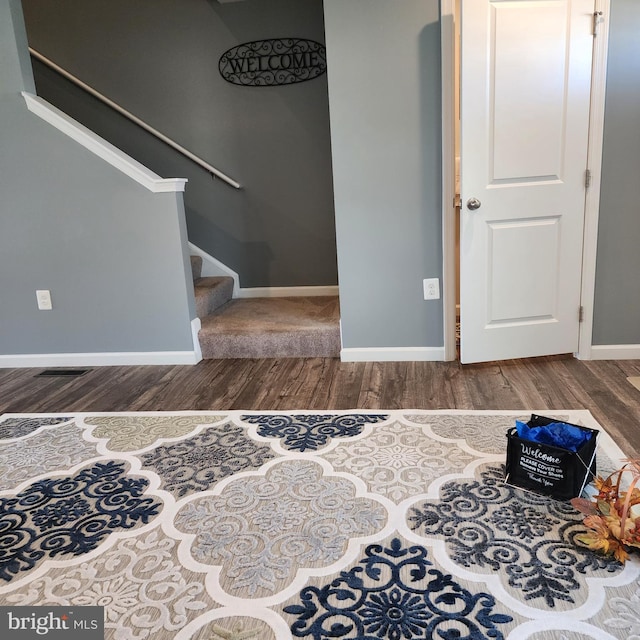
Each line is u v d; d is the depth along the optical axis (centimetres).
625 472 187
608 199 280
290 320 342
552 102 269
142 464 212
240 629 132
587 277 290
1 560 161
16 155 310
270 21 378
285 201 403
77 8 391
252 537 166
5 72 299
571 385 265
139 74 396
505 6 258
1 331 337
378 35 274
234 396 275
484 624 131
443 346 308
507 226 281
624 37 263
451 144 280
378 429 229
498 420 232
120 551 162
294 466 204
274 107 390
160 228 311
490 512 172
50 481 203
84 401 279
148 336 328
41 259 324
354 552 157
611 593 138
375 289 305
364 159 289
